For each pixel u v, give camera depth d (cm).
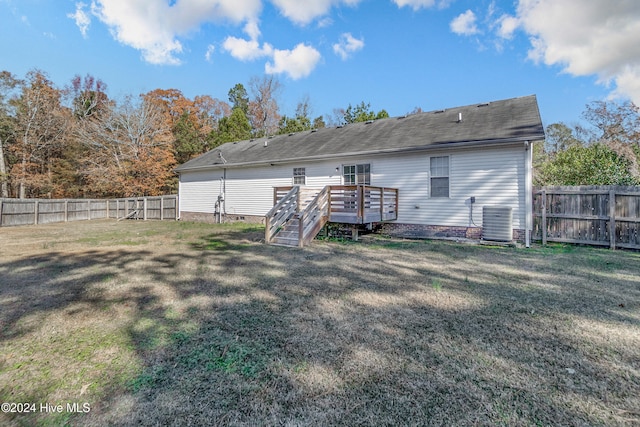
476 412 183
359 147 1087
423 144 923
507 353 252
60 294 410
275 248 769
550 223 823
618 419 178
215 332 293
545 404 191
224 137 2592
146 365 236
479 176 871
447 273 513
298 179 1255
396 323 312
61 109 2391
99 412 184
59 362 240
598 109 1329
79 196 2412
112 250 749
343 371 226
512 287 433
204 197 1603
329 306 362
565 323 310
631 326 302
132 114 2156
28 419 178
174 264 592
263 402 192
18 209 1446
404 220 997
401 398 196
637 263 580
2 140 2153
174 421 176
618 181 925
